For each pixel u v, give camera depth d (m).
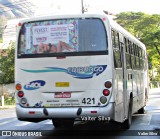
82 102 10.55
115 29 11.34
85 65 10.59
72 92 10.62
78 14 10.77
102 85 10.49
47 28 10.91
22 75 10.98
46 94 10.78
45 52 10.85
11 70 42.06
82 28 10.72
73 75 10.62
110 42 10.58
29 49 10.98
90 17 10.70
